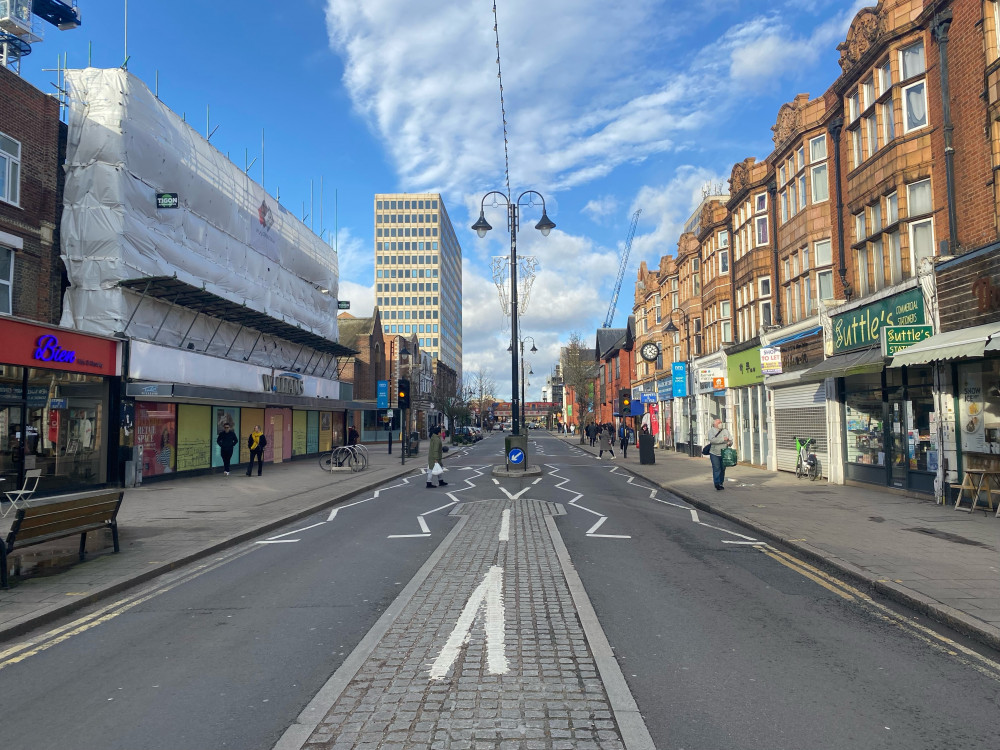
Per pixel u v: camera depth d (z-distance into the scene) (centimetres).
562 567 772
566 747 345
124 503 1400
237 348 2614
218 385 2217
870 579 682
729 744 353
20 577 729
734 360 2577
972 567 732
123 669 473
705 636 533
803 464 1888
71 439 1602
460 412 7381
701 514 1230
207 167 2342
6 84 1571
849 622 572
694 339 3416
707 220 2970
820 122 1808
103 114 1817
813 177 1845
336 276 3778
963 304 1148
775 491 1533
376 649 497
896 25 1383
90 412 1666
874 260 1505
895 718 386
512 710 390
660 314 4338
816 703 406
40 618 584
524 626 551
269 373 2614
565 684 429
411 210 13700
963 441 1180
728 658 484
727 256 2847
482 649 495
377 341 5597
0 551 682
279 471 2325
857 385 1606
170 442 1955
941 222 1260
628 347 5641
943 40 1240
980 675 453
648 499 1480
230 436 2108
